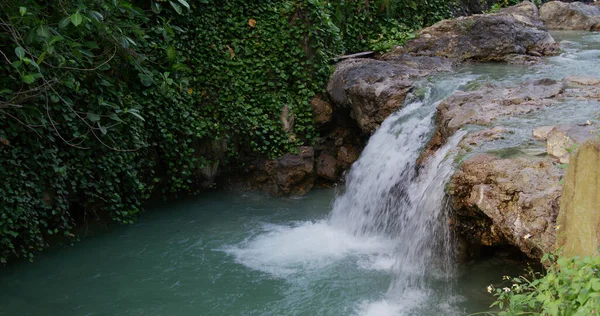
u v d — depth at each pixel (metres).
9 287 6.64
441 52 11.04
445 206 5.77
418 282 6.09
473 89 8.17
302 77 9.93
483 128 6.41
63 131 7.38
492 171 5.19
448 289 5.82
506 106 7.08
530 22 12.60
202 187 9.56
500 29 11.07
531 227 4.59
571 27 15.10
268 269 6.88
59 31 6.97
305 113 9.95
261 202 9.20
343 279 6.53
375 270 6.73
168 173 8.95
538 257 4.66
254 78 9.60
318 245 7.55
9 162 6.76
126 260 7.27
